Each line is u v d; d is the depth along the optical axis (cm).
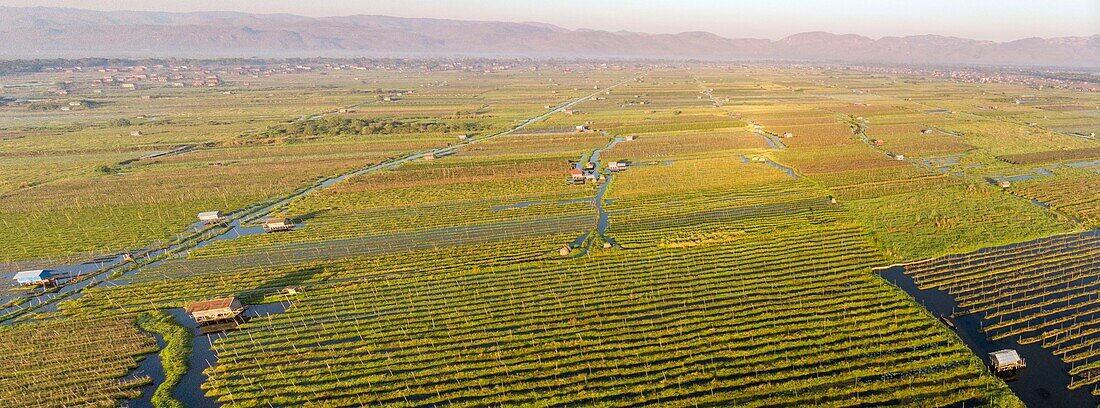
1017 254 7612
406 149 16238
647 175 12550
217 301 6669
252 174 13438
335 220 10038
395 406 5100
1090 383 4988
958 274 7106
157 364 5866
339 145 16775
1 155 15750
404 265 7981
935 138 16125
